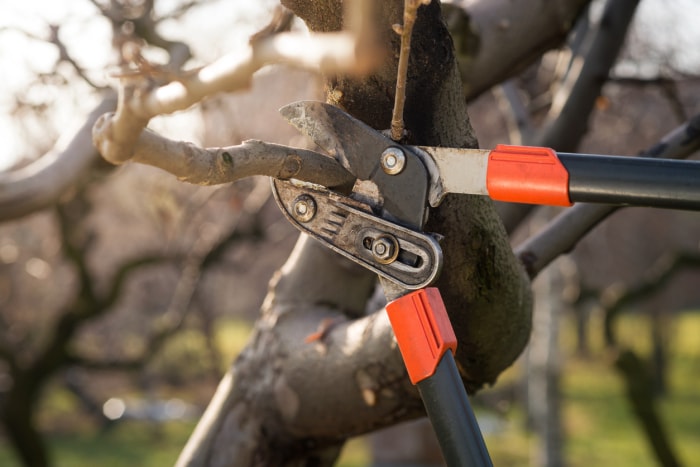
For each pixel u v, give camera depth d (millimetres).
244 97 4879
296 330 1866
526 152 1157
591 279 14305
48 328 10203
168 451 15727
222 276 14148
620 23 2547
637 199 1104
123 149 1126
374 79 1277
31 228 11312
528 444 15500
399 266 1228
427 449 8898
